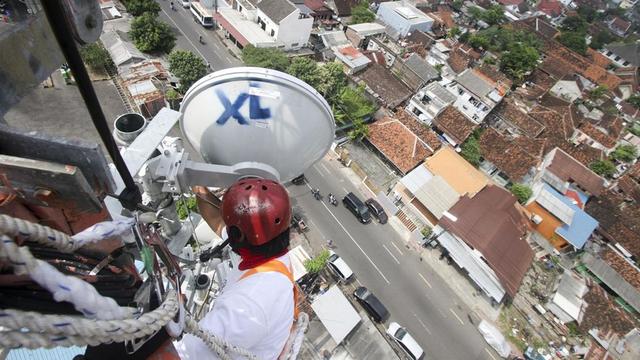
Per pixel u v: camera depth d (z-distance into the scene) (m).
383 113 25.45
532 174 25.42
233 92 2.71
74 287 0.87
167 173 2.58
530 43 40.59
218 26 28.70
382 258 18.69
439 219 19.50
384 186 21.53
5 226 0.82
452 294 18.30
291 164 3.17
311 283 16.03
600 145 30.19
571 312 18.22
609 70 44.69
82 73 1.15
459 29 38.56
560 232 21.33
